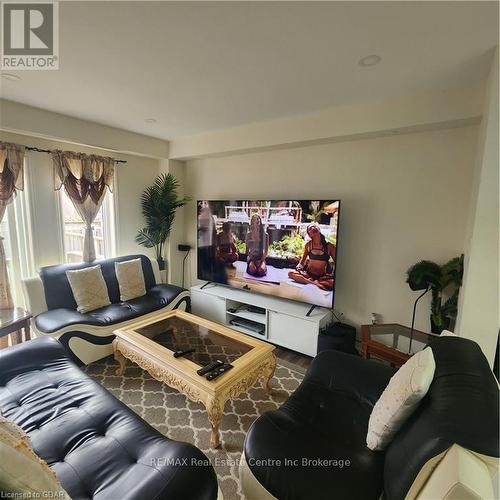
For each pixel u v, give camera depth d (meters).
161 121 3.15
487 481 0.74
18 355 1.87
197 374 1.85
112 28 1.52
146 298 3.43
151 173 4.29
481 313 1.73
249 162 3.66
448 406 0.98
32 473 0.75
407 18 1.41
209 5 1.33
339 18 1.42
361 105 2.55
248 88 2.26
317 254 2.93
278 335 3.09
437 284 2.37
